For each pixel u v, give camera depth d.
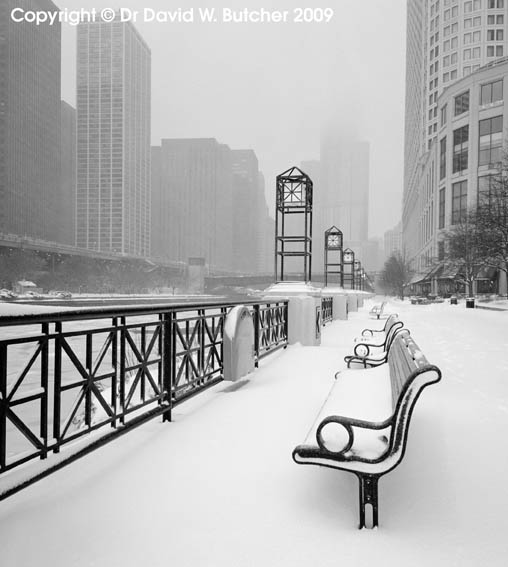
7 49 124.25
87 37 155.75
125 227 152.88
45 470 2.54
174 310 4.10
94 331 3.06
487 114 56.09
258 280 123.06
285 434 3.69
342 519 2.40
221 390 5.31
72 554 2.10
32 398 2.55
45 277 89.19
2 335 2.40
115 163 152.12
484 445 3.44
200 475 2.92
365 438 2.59
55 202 149.38
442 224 66.31
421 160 94.19
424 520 2.40
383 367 4.71
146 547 2.15
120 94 153.25
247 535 2.24
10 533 2.27
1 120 122.50
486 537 2.25
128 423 3.40
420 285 84.62
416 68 114.31
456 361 7.75
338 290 20.23
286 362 7.30
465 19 88.44
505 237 33.19
